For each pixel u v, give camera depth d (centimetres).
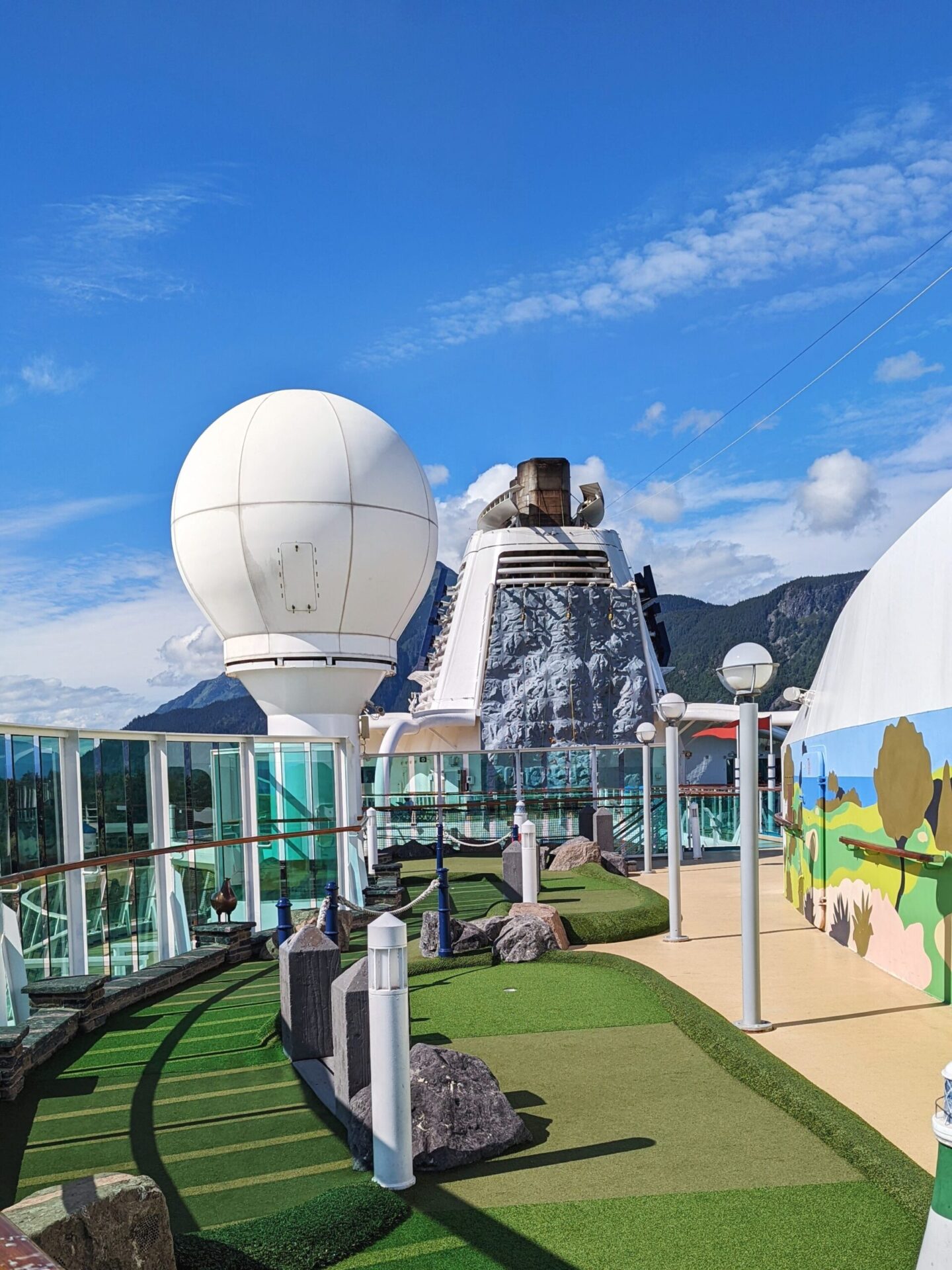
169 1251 513
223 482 2231
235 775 1814
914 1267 525
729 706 4638
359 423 2283
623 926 1498
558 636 5044
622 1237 566
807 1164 659
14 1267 231
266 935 1534
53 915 1238
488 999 1126
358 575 2267
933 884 1042
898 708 1122
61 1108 826
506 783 2966
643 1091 811
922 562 1066
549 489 5491
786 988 1114
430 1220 594
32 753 1223
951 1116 454
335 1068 797
